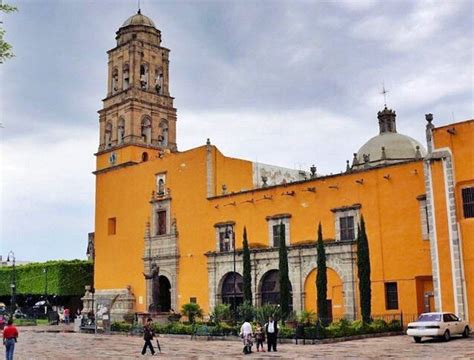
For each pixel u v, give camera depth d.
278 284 40.03
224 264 43.56
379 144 49.91
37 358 25.44
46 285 62.75
